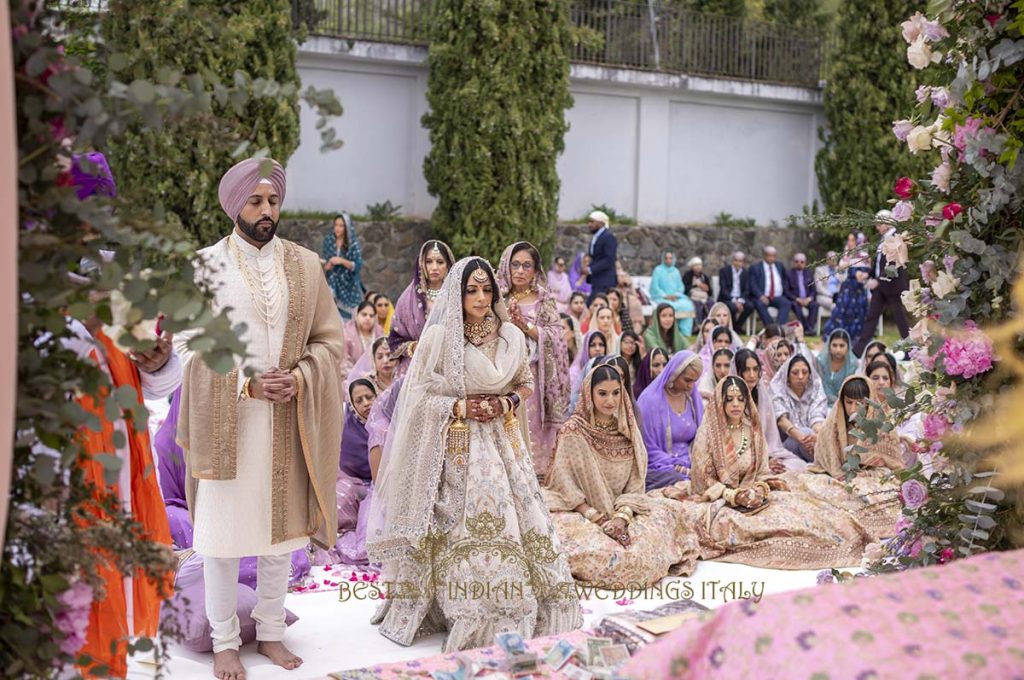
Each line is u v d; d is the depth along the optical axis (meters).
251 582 5.25
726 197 19.34
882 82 18.64
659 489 6.72
